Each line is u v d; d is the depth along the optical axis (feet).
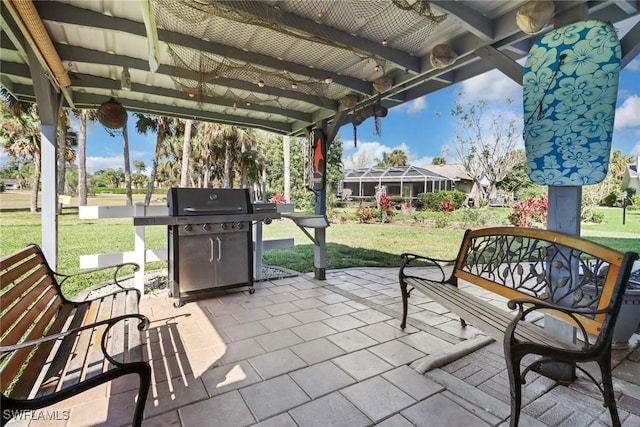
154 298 11.76
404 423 5.39
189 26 8.33
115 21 7.80
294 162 65.05
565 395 6.18
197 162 59.57
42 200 10.67
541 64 6.82
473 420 5.47
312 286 13.44
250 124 16.89
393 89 11.76
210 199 11.55
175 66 10.22
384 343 8.30
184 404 5.85
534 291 6.86
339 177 65.98
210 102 13.37
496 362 7.43
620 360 7.57
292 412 5.65
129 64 9.95
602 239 24.66
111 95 12.89
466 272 8.59
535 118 6.96
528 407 5.80
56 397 3.84
